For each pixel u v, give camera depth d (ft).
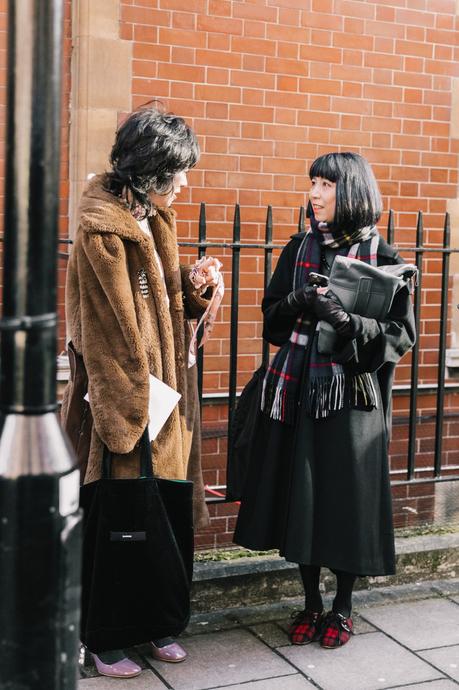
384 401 11.75
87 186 10.61
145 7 16.61
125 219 10.27
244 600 12.71
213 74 17.20
